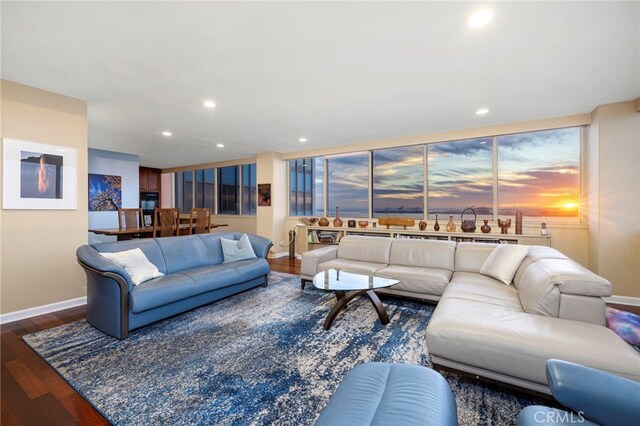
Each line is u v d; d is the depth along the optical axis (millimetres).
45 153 3023
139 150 6262
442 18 1858
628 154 3293
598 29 1957
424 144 4992
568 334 1530
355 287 2693
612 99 3238
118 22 1891
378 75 2664
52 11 1767
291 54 2301
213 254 3883
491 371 1608
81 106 3256
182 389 1778
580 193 3939
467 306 2012
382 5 1737
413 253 3615
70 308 3195
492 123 4172
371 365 1377
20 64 2445
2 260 2787
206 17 1841
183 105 3430
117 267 2459
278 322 2799
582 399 960
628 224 3316
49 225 3068
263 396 1710
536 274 2152
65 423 1513
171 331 2596
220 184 7980
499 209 4453
